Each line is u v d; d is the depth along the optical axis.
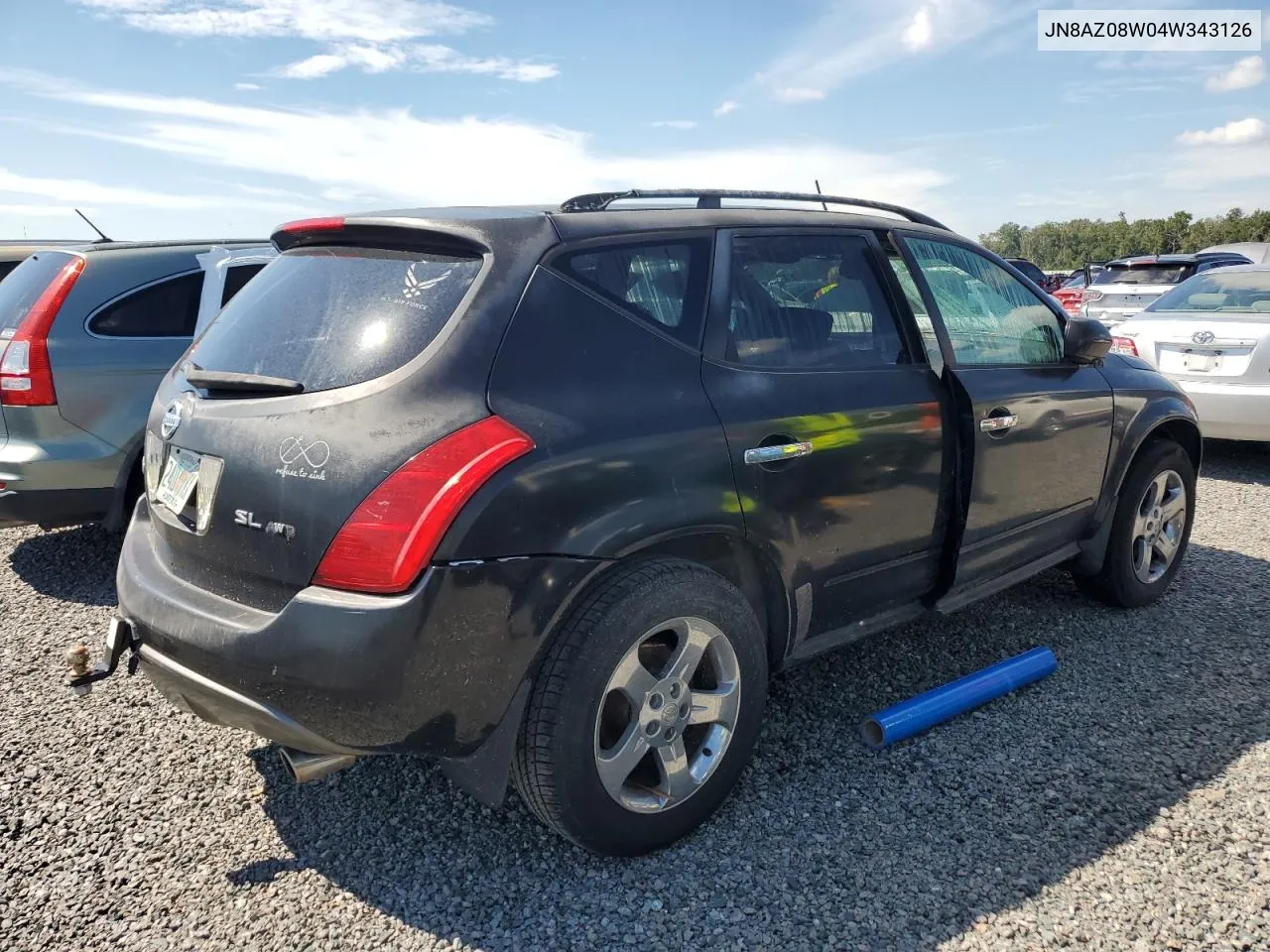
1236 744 3.12
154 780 2.95
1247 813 2.72
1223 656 3.80
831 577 2.97
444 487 2.10
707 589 2.51
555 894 2.42
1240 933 2.25
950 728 3.25
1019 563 3.75
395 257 2.56
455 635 2.12
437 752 2.22
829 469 2.85
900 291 3.29
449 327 2.28
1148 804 2.78
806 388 2.85
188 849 2.61
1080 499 3.90
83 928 2.30
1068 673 3.66
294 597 2.17
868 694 3.51
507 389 2.26
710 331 2.70
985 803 2.79
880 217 3.45
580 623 2.31
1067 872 2.48
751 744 2.74
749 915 2.33
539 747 2.30
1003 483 3.46
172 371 3.03
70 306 4.53
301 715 2.16
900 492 3.10
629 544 2.35
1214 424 6.85
